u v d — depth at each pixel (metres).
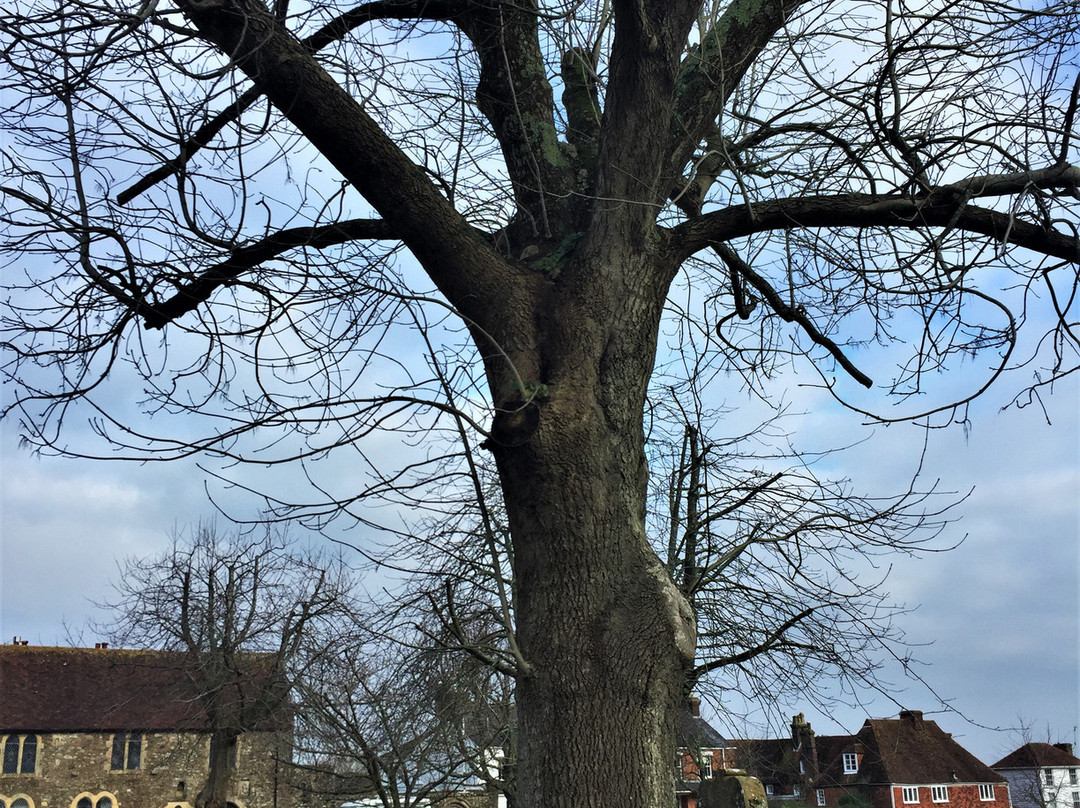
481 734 11.05
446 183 5.11
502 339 4.27
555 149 5.01
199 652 20.39
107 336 4.95
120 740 33.50
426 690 9.39
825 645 7.60
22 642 35.31
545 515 3.97
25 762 32.16
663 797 3.64
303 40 4.80
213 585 20.25
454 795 13.18
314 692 12.52
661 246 4.58
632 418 4.25
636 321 4.36
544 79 5.24
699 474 8.21
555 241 4.77
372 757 11.78
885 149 4.66
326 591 11.99
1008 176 4.65
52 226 4.14
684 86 4.81
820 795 41.19
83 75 3.86
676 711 3.86
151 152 4.13
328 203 4.78
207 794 22.44
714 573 7.04
